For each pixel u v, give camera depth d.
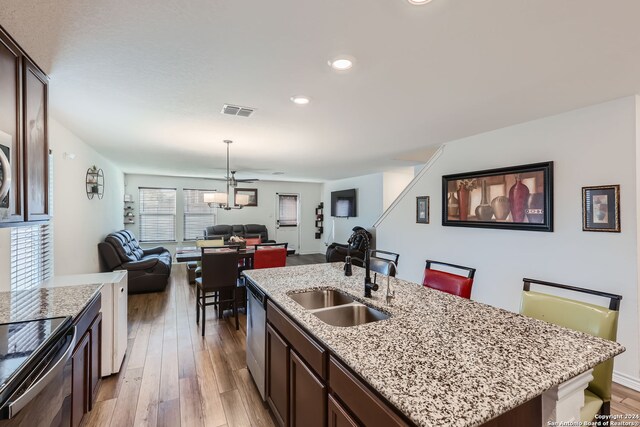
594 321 1.48
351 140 3.78
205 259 3.45
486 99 2.42
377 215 7.09
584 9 1.31
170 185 7.86
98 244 4.68
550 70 1.91
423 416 0.79
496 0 1.26
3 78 1.44
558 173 2.77
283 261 4.26
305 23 1.43
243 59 1.77
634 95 2.32
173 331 3.49
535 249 2.94
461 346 1.21
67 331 1.53
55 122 2.98
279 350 1.81
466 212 3.59
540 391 0.92
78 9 1.31
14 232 2.33
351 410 1.10
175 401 2.20
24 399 1.02
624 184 2.37
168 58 1.76
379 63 1.82
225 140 3.77
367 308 1.83
